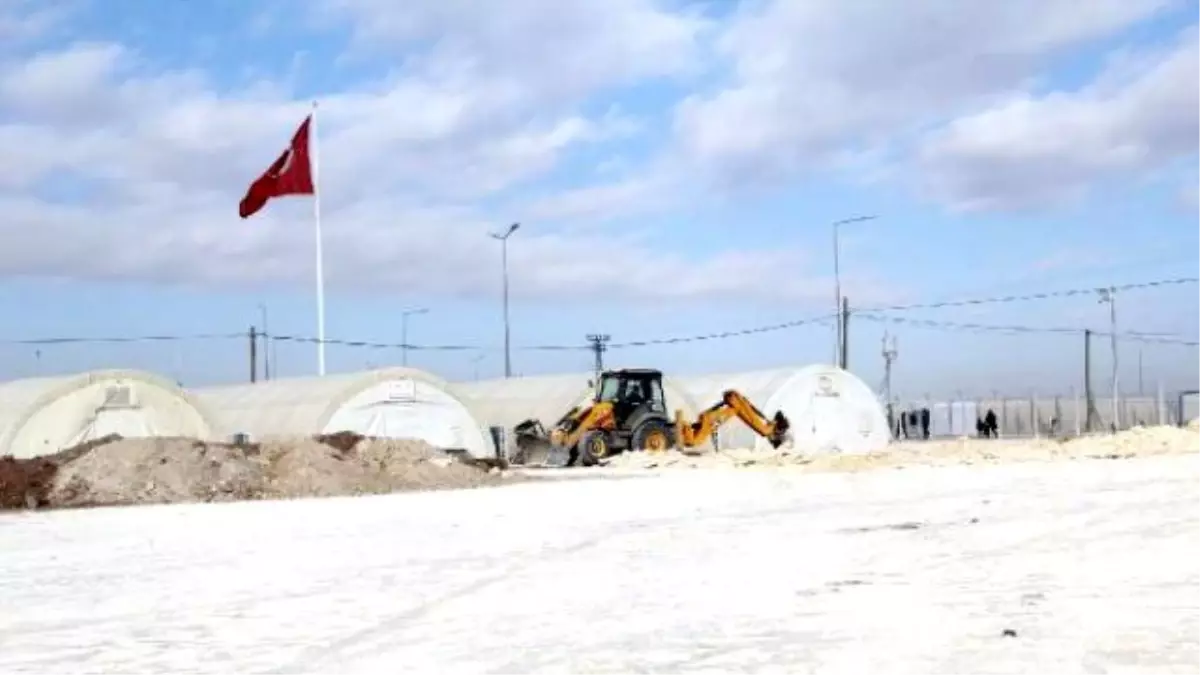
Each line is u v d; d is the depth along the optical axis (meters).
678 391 53.81
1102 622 10.87
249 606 12.85
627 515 22.53
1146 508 21.50
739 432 50.81
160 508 26.39
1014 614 11.42
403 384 43.31
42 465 29.94
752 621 11.45
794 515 22.02
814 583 13.79
